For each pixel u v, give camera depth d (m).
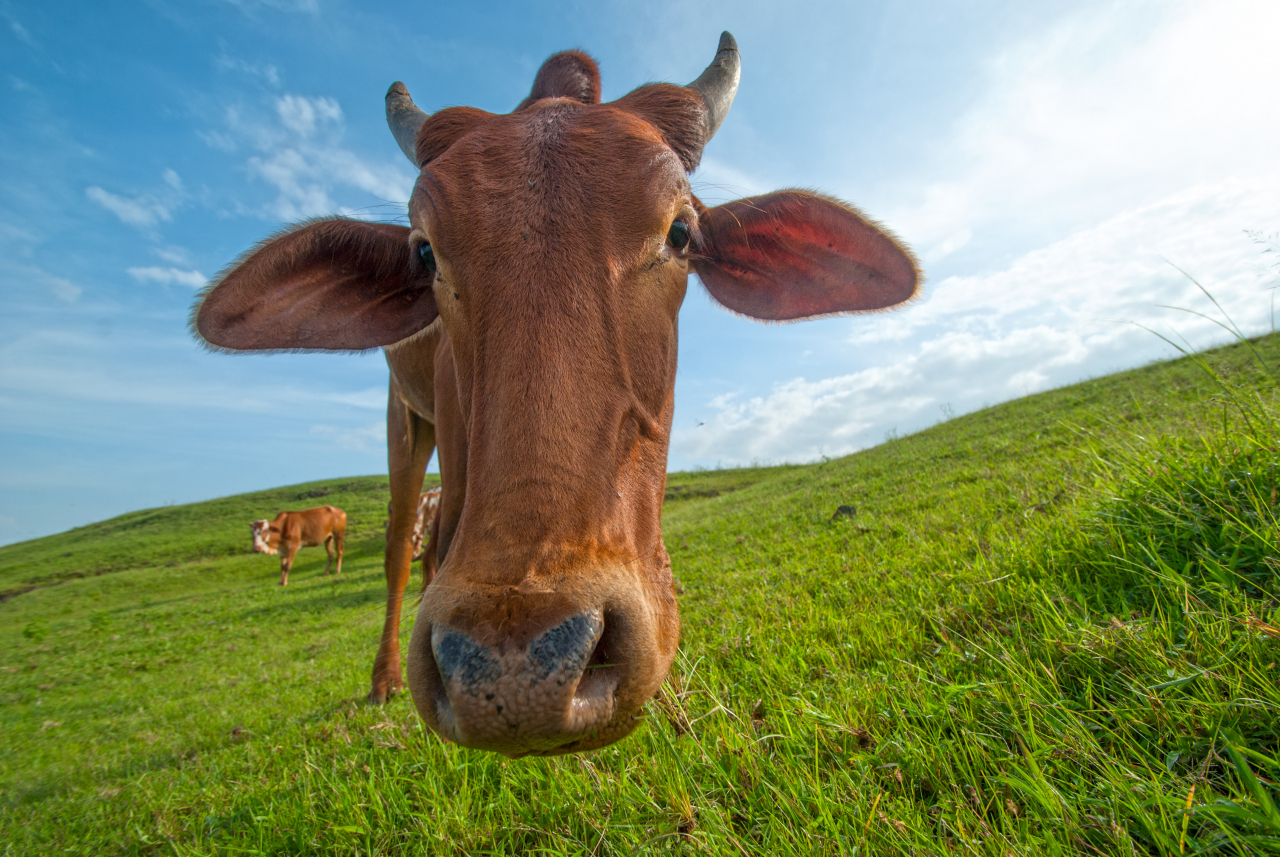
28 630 14.32
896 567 4.38
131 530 43.25
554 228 2.04
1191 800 1.55
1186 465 3.13
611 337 1.97
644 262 2.15
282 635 11.49
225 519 42.69
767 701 2.80
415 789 2.74
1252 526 2.61
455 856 2.26
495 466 1.74
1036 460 7.18
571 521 1.65
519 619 1.46
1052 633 2.54
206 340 3.00
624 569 1.67
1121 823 1.61
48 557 36.59
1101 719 2.05
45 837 3.52
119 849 3.12
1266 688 1.81
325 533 22.00
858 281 3.16
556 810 2.31
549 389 1.80
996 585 3.31
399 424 5.34
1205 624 2.19
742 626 4.04
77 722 7.22
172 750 5.05
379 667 5.00
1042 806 1.73
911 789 1.97
